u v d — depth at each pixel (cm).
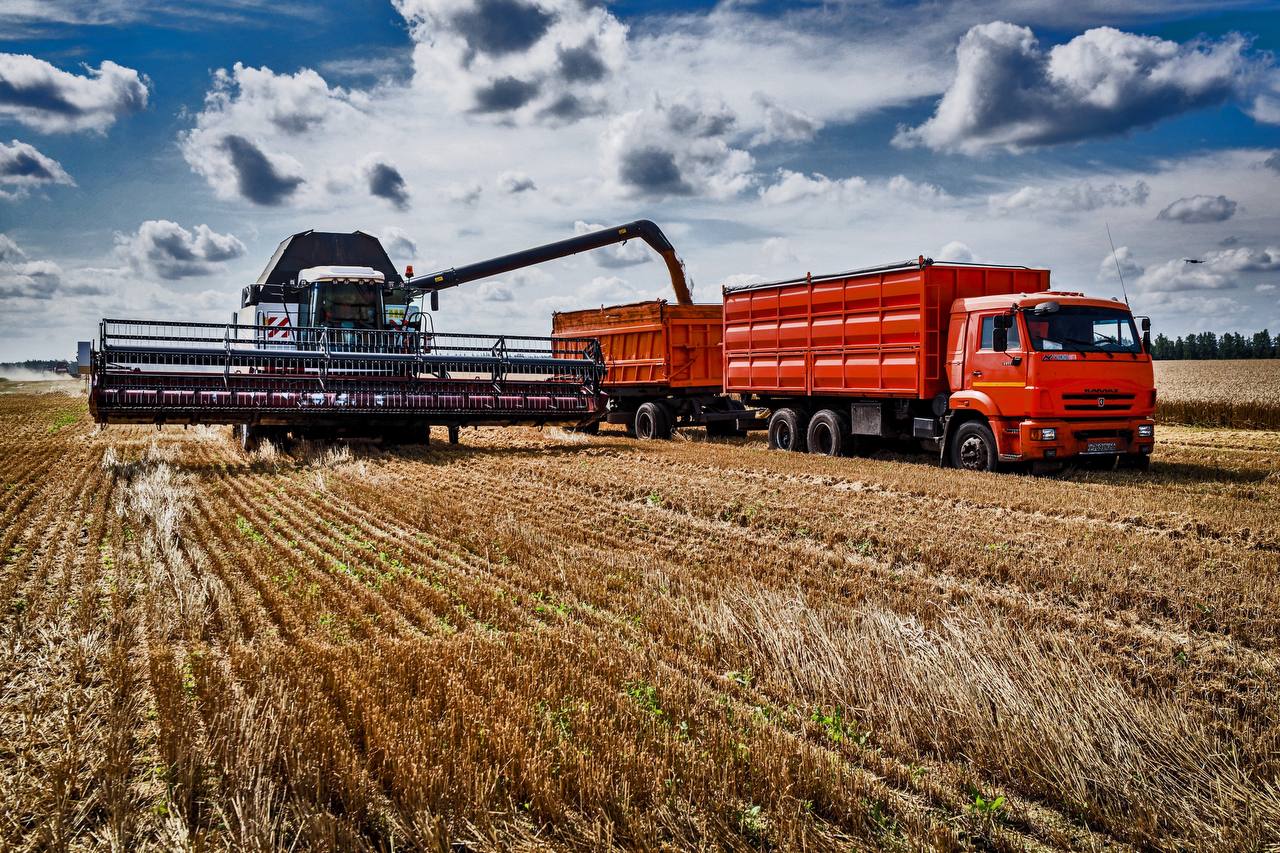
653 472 1623
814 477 1558
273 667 598
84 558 949
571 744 481
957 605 770
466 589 823
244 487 1479
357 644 660
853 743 516
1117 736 482
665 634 692
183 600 764
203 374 1795
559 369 2167
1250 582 823
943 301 1692
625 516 1214
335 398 1894
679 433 2512
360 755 489
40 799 444
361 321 2109
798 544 1045
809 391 1961
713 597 789
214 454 2016
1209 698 581
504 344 2148
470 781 440
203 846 399
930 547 970
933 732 520
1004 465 1602
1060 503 1238
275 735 486
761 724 522
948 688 545
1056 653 609
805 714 556
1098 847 418
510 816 427
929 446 1759
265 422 1855
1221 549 966
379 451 1970
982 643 616
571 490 1443
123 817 421
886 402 1823
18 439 2350
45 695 574
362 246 2522
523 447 2123
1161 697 568
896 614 714
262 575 873
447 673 589
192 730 503
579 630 701
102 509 1209
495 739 479
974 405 1586
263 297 2205
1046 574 850
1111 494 1312
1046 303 1507
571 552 979
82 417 3212
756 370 2119
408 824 418
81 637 663
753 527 1148
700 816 421
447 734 491
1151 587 815
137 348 1767
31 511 1212
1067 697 525
